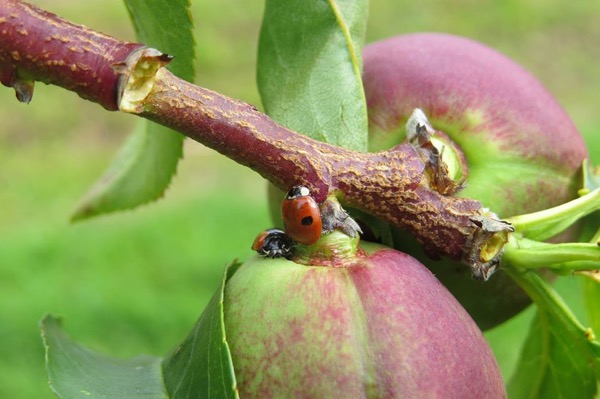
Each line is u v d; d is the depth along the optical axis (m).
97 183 0.22
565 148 0.20
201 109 0.18
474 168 0.20
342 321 0.17
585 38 1.19
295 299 0.18
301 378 0.17
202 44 1.18
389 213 0.18
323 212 0.18
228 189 0.90
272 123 0.18
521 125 0.20
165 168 0.21
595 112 1.03
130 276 0.73
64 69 0.17
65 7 1.21
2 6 0.17
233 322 0.18
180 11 0.19
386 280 0.18
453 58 0.20
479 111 0.20
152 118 0.17
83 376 0.18
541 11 1.24
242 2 1.28
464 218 0.19
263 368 0.17
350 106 0.19
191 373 0.18
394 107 0.20
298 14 0.19
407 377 0.17
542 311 0.19
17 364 0.64
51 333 0.19
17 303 0.68
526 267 0.19
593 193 0.19
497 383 0.18
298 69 0.19
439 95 0.20
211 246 0.77
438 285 0.18
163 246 0.77
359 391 0.17
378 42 0.21
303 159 0.18
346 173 0.18
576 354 0.19
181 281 0.73
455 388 0.17
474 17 1.25
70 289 0.71
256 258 0.18
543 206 0.20
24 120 1.05
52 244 0.77
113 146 1.03
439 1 1.27
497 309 0.20
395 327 0.18
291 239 0.18
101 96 0.17
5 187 0.93
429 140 0.19
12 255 0.76
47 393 0.62
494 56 0.20
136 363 0.19
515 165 0.20
